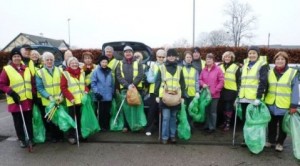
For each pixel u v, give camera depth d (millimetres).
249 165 4656
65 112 5418
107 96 6191
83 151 5266
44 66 5629
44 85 5484
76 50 17516
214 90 6117
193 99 6090
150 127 6168
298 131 4902
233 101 6336
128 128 6469
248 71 5512
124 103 6242
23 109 5273
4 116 8523
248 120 5125
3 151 5309
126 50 6191
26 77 5332
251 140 5062
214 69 6180
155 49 15531
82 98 5613
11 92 5070
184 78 5785
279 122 5203
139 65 6254
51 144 5656
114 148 5406
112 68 6512
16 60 5270
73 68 5664
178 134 5773
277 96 5082
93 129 5754
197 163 4730
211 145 5555
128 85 6027
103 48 7562
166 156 5020
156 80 5918
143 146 5508
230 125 6852
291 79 5008
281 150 5219
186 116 5793
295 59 15992
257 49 5477
